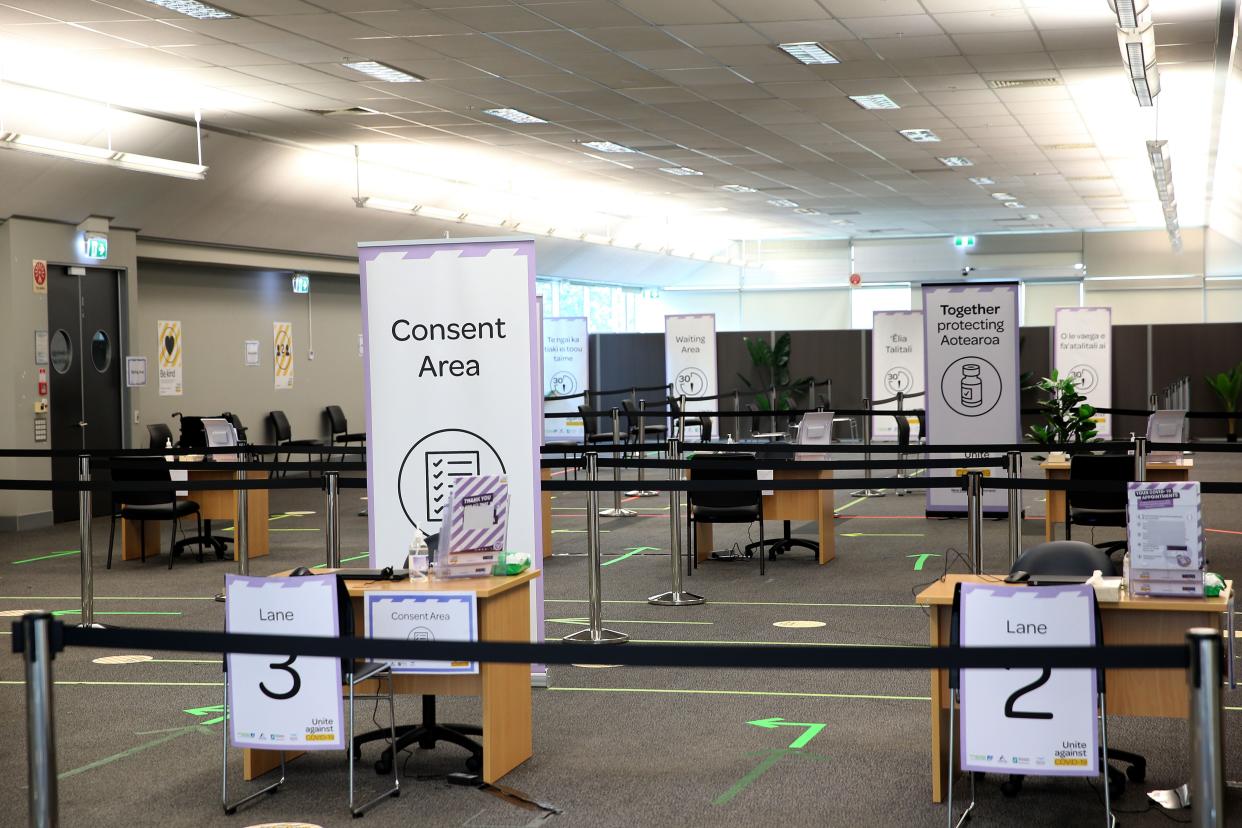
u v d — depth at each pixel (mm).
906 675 6957
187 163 14477
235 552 11891
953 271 30312
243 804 4953
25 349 14062
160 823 4777
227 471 11703
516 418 6523
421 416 6609
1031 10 10219
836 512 14820
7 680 6996
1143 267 29047
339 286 21156
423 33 10695
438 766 5453
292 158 16281
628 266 29141
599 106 14180
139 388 15922
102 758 5629
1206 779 3176
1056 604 4324
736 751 5559
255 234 17609
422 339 6594
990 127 15828
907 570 10477
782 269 31578
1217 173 20281
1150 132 16188
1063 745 4328
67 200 14164
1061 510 11359
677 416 17281
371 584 5441
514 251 6484
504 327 6512
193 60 11484
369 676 4984
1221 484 7109
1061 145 17250
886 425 19406
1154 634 4879
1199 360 23844
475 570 5559
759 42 11281
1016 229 29109
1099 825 4559
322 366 20719
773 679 6891
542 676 6816
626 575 10547
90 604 8375
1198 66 12320
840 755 5473
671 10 10125
